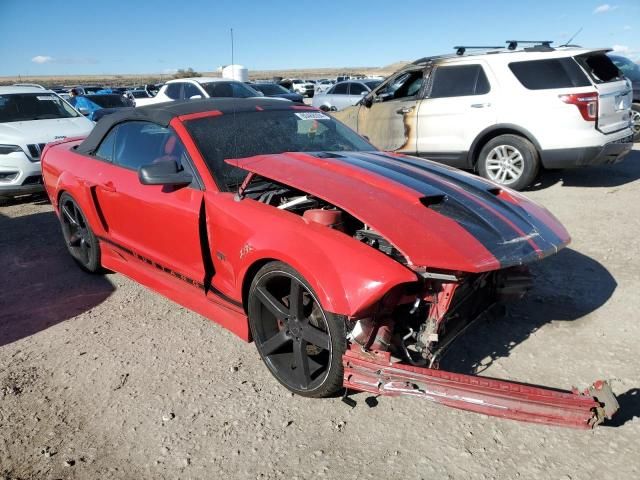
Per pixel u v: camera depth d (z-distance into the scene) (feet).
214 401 9.31
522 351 10.48
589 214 19.21
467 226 8.63
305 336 8.80
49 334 11.96
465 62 23.52
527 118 21.85
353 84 51.39
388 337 8.04
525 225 9.24
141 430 8.65
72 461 8.02
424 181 10.07
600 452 7.81
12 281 15.19
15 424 8.89
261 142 11.91
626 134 22.06
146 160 12.25
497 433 8.32
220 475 7.66
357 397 9.29
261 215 9.39
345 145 12.97
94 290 14.33
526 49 22.91
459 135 23.76
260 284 9.29
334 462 7.80
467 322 9.80
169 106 12.76
